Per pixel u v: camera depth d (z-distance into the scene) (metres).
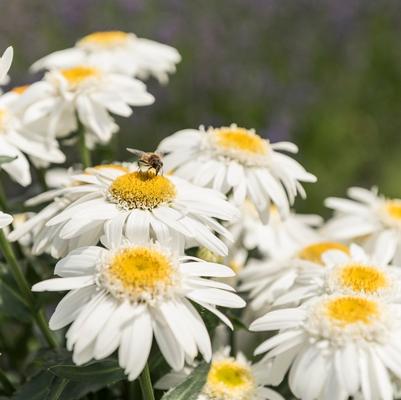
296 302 0.61
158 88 1.36
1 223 0.58
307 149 1.46
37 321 0.64
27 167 0.66
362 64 1.56
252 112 1.43
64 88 0.69
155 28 1.40
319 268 0.63
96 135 0.71
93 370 0.57
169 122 1.38
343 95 1.54
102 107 0.70
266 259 0.77
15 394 0.59
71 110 0.70
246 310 0.69
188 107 1.40
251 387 0.60
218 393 0.60
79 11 1.37
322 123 1.47
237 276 0.70
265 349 0.57
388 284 0.61
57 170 0.79
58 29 1.38
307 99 1.47
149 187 0.60
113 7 1.39
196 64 1.44
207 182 0.65
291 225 0.77
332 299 0.58
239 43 1.48
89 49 0.79
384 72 1.58
